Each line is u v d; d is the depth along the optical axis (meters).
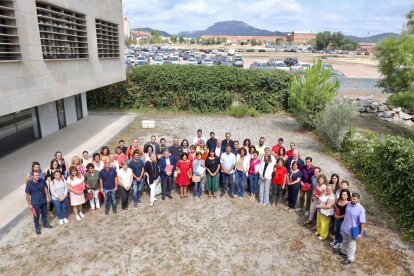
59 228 8.08
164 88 22.52
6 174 10.89
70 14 12.84
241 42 193.38
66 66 12.05
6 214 8.38
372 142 12.45
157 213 8.96
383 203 9.65
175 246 7.47
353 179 11.57
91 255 7.08
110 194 8.81
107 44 16.69
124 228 8.17
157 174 9.34
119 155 9.76
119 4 18.50
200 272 6.64
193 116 21.61
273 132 17.81
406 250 7.46
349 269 6.81
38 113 14.91
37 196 7.61
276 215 8.99
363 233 7.17
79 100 19.61
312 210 8.27
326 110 14.66
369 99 24.84
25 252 7.12
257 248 7.47
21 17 9.18
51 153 13.09
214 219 8.70
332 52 120.50
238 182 9.99
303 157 13.74
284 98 22.72
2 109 8.33
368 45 152.12
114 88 22.62
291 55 95.75
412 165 8.30
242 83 22.30
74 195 8.23
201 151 10.40
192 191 10.45
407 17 18.02
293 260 7.07
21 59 9.18
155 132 17.17
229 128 18.53
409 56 16.95
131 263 6.86
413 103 17.06
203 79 22.19
